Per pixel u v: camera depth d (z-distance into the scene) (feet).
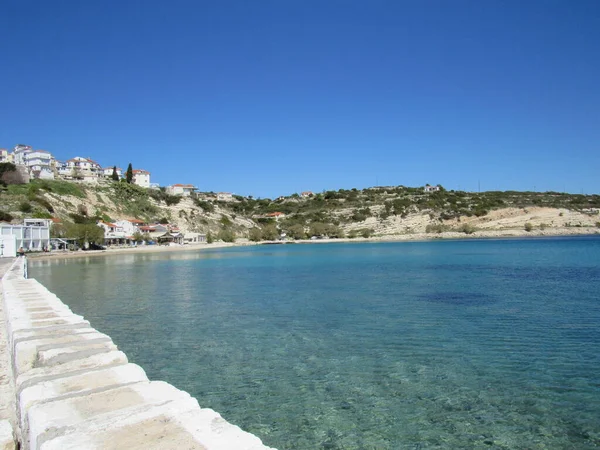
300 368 56.49
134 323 84.64
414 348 64.80
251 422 41.47
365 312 93.09
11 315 52.31
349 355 61.87
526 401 45.14
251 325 82.02
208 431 18.78
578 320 81.30
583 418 41.19
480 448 36.47
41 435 18.60
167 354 63.26
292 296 118.73
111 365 31.07
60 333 41.63
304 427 40.45
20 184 468.75
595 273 165.07
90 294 126.31
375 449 36.50
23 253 292.61
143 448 17.20
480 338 69.77
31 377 27.12
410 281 149.18
